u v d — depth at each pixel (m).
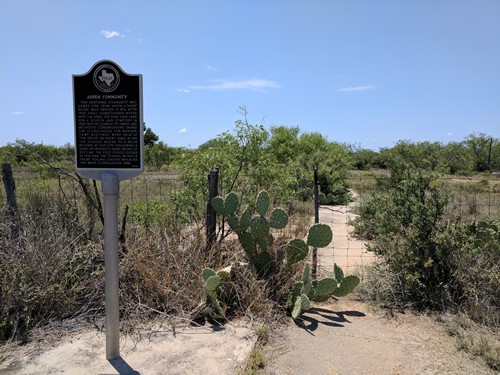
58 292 4.09
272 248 5.04
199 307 4.25
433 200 4.95
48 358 3.46
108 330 3.40
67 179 6.12
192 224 6.28
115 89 3.22
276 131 23.97
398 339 3.94
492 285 4.53
